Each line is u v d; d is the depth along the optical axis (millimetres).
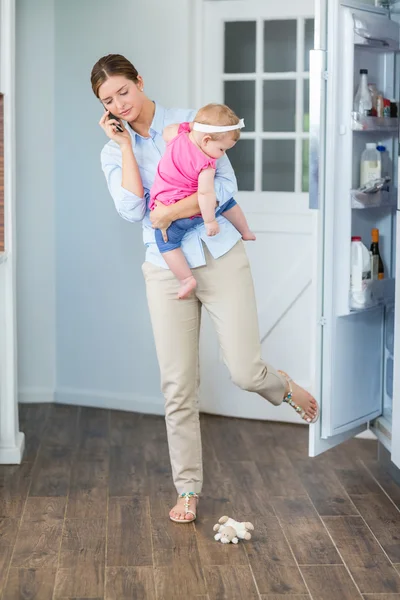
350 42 3734
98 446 4598
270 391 3545
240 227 3451
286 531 3486
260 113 5016
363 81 3908
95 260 5324
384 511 3699
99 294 5348
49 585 3021
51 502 3785
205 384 5203
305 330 4988
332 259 3836
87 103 5219
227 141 3154
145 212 3402
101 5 5129
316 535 3447
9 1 4102
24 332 5473
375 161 3955
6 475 4129
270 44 4961
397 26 4051
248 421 5082
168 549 3309
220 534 3383
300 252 4961
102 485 4004
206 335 5160
